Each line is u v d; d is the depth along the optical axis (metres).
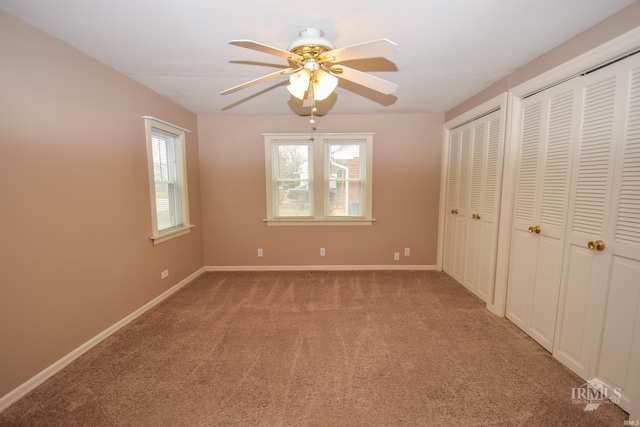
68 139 1.84
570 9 1.45
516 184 2.29
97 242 2.08
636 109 1.40
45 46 1.67
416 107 3.32
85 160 1.96
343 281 3.41
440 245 3.76
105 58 2.02
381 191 3.75
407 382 1.68
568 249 1.79
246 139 3.68
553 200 1.91
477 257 2.91
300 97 1.86
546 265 1.98
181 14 1.50
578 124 1.72
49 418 1.43
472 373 1.75
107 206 2.16
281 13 1.49
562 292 1.84
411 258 3.83
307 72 1.58
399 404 1.52
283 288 3.20
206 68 2.20
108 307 2.19
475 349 2.00
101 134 2.10
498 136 2.50
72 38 1.74
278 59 2.04
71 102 1.85
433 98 2.98
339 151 3.76
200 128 3.65
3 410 1.47
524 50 1.91
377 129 3.66
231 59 2.04
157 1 1.38
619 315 1.47
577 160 1.73
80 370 1.79
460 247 3.29
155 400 1.55
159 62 2.09
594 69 1.62
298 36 1.74
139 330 2.28
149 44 1.83
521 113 2.23
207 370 1.79
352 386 1.65
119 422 1.41
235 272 3.78
